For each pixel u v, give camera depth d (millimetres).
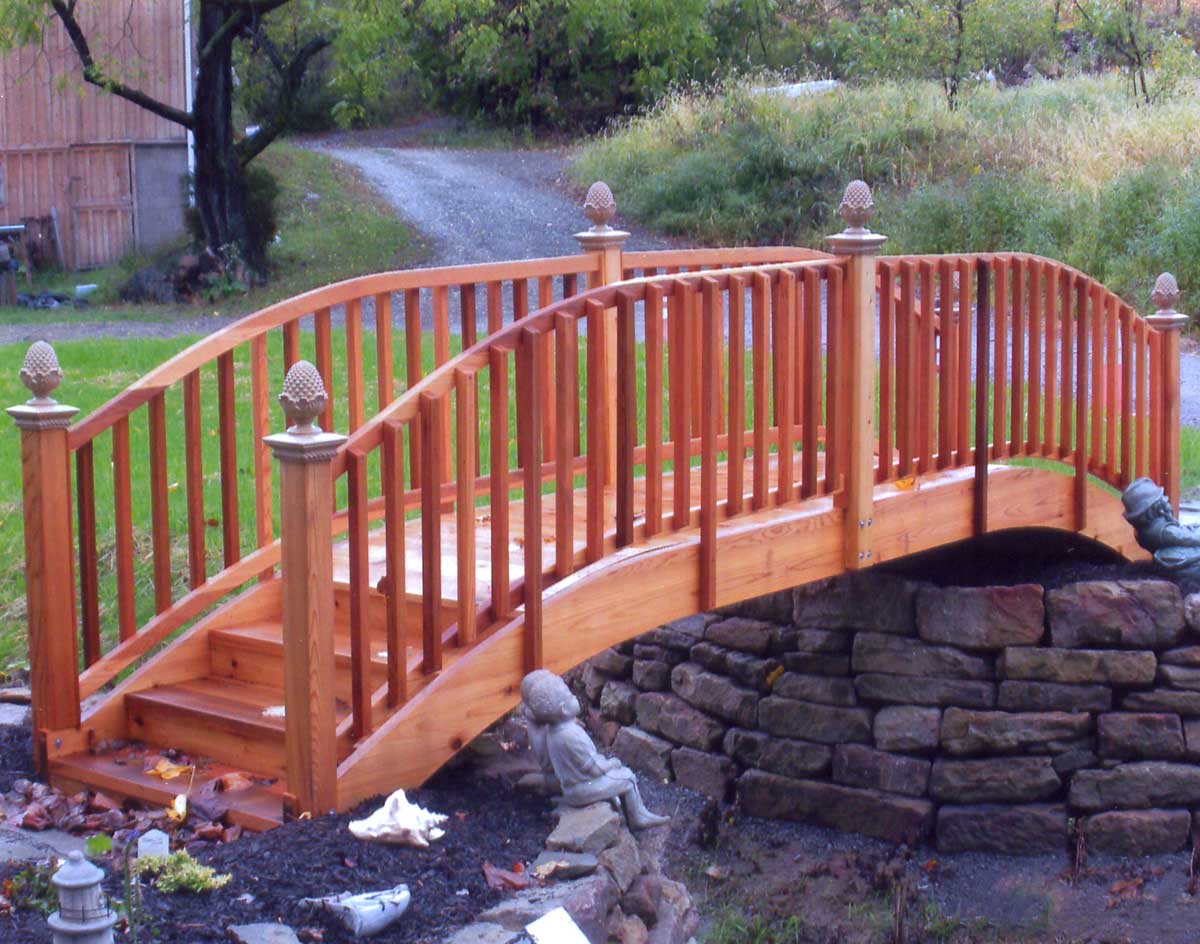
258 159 25047
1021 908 6359
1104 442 7043
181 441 9320
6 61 23172
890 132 20672
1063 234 16625
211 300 18672
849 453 5375
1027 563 7121
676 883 4160
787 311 4984
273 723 4297
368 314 16500
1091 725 6672
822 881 6637
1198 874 6449
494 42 21750
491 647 4109
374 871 3416
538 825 3855
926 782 6758
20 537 7492
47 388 4383
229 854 3531
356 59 18484
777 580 5152
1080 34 24781
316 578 3699
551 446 5836
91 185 23031
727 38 29766
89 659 4703
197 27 21609
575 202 22891
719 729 7312
